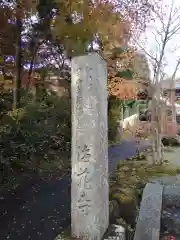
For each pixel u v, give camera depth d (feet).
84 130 10.86
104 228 11.37
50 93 37.70
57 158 28.07
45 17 26.58
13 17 24.67
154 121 26.55
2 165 19.88
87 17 24.07
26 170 22.76
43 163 25.44
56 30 25.59
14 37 27.37
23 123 25.08
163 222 15.05
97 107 10.80
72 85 11.16
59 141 29.91
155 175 22.59
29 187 19.95
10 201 17.13
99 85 10.85
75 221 11.14
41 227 13.62
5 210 15.72
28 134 24.09
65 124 32.76
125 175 22.31
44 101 34.71
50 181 21.67
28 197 17.93
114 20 24.21
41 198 17.81
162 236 14.02
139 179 21.18
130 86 29.04
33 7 23.95
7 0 23.70
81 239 10.99
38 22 27.37
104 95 11.35
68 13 24.70
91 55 10.77
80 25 24.48
